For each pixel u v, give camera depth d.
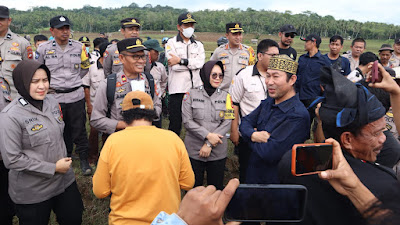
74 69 4.23
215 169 3.09
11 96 3.54
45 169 2.15
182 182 1.97
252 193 0.90
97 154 4.62
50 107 2.33
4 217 2.77
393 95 1.27
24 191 2.19
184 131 6.00
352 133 1.07
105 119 2.88
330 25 114.88
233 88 3.43
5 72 3.48
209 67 2.93
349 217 0.95
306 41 5.46
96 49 6.83
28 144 2.15
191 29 4.45
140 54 2.87
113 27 124.81
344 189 0.91
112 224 1.77
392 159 1.73
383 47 5.92
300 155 0.95
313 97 5.29
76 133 4.22
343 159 0.96
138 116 1.85
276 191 0.92
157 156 1.73
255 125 2.43
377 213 0.65
